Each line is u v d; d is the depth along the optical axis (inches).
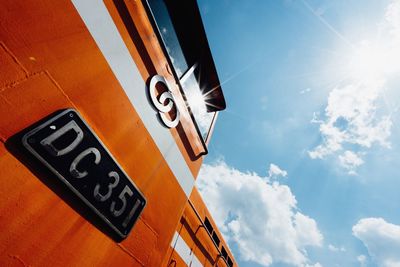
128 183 69.7
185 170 109.3
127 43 75.2
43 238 47.7
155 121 87.5
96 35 63.8
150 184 83.4
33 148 45.2
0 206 41.4
